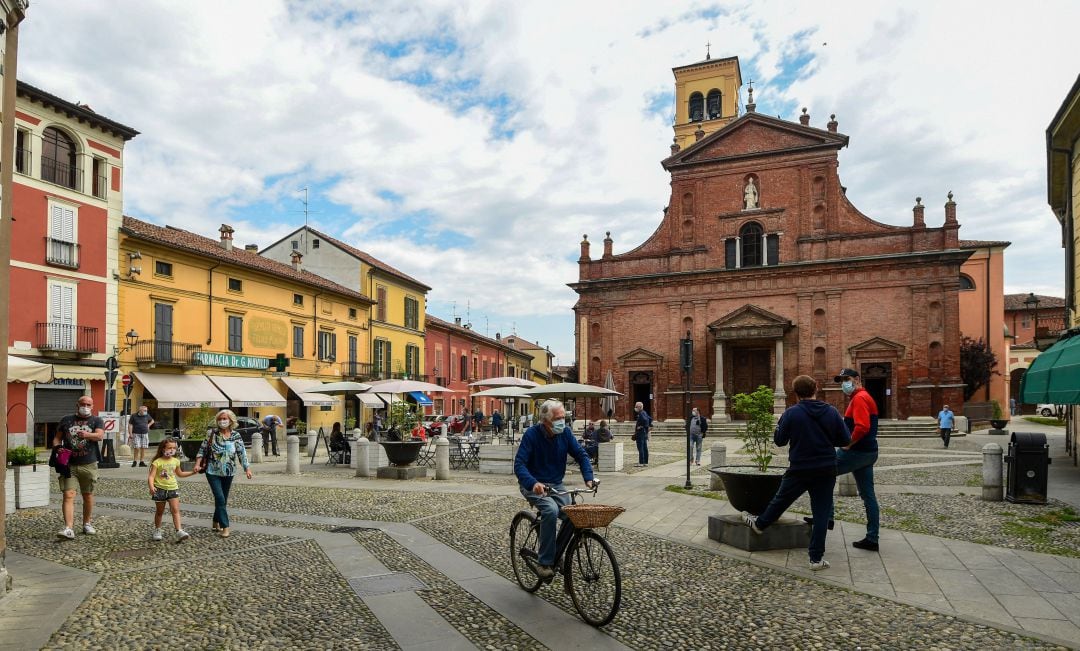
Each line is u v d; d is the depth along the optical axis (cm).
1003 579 682
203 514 1119
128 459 2278
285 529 983
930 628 549
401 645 524
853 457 798
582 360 4222
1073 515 1006
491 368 6775
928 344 3525
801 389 732
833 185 3812
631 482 1524
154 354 2802
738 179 4009
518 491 1391
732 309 3919
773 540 816
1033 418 4128
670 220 4147
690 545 845
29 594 652
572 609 607
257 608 615
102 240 2608
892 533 902
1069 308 1773
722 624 563
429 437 2833
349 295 4147
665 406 4006
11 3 682
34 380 1253
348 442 2134
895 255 3566
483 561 787
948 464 1869
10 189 681
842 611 591
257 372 3388
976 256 4353
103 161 2631
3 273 660
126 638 541
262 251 4588
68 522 905
